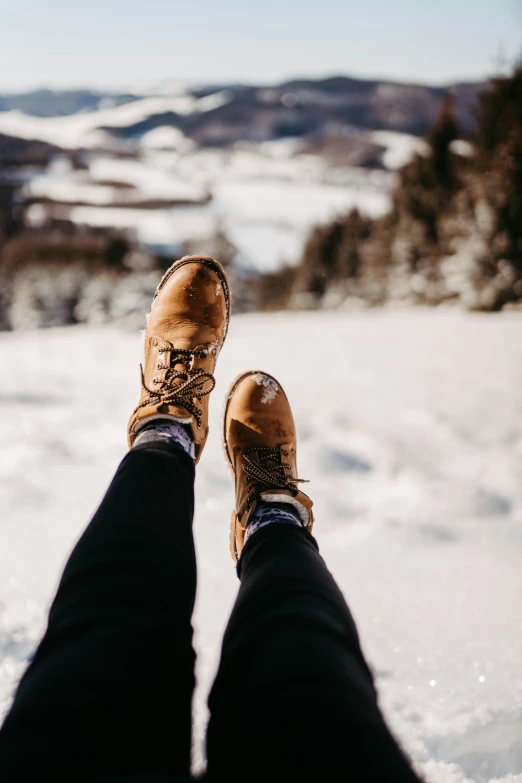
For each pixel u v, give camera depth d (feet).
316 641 2.71
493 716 4.45
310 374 20.44
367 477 10.25
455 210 70.28
